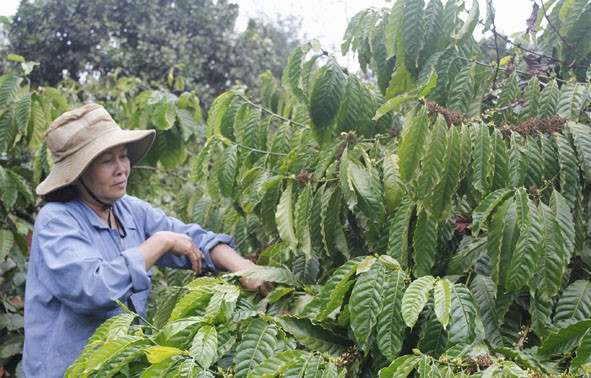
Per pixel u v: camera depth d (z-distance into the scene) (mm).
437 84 2029
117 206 2211
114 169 2064
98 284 1832
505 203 1561
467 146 1646
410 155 1654
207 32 8016
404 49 1984
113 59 7641
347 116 1994
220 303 1479
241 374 1414
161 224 2312
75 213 2033
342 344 1565
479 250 1753
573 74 2184
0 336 3258
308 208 1823
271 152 2307
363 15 2238
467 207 1974
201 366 1331
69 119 2014
